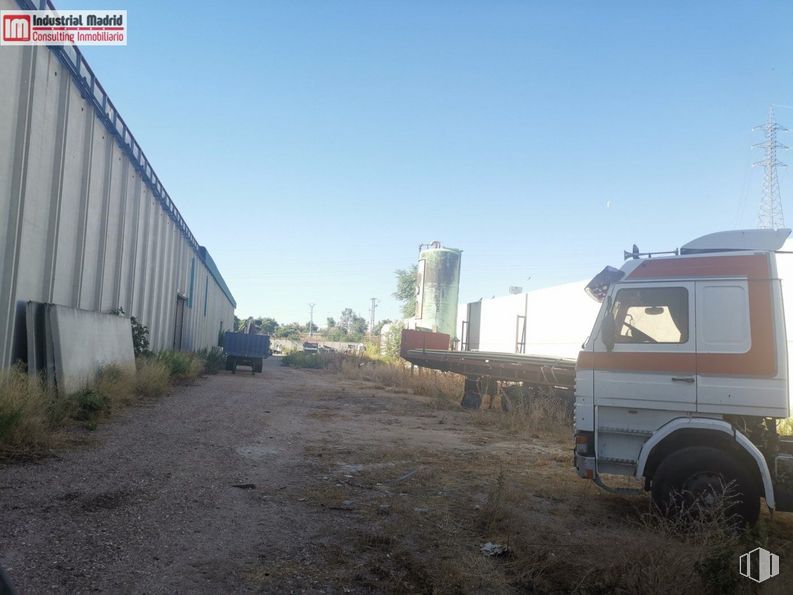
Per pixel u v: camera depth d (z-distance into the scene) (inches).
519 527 241.3
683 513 229.3
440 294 1550.2
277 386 920.9
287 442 419.5
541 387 661.3
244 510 252.1
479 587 184.9
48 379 452.8
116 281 708.0
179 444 384.5
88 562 188.1
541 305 1050.7
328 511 256.1
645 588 177.6
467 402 721.0
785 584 180.5
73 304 563.2
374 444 430.9
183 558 196.2
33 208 460.8
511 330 1178.0
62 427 406.6
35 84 450.0
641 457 250.5
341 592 176.9
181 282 1202.6
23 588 166.7
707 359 253.1
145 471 307.7
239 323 3415.4
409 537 225.9
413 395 886.4
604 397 265.7
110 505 247.8
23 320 453.7
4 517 224.1
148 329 828.6
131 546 203.6
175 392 694.5
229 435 430.6
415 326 1572.3
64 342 475.5
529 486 315.6
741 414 247.0
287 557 201.8
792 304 553.0
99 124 616.1
